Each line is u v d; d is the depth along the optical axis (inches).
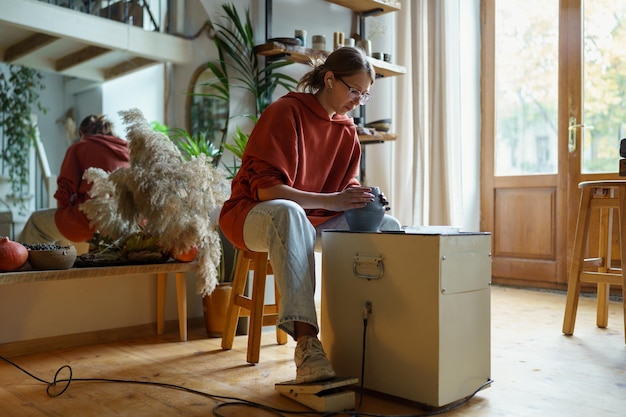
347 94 78.8
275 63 123.8
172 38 111.0
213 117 117.8
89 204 94.3
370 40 147.2
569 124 148.6
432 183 153.1
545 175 155.6
